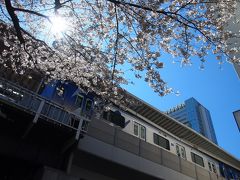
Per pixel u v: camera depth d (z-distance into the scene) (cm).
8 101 962
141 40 806
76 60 952
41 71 1001
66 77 1102
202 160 2055
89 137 1259
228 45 898
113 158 1301
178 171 1631
